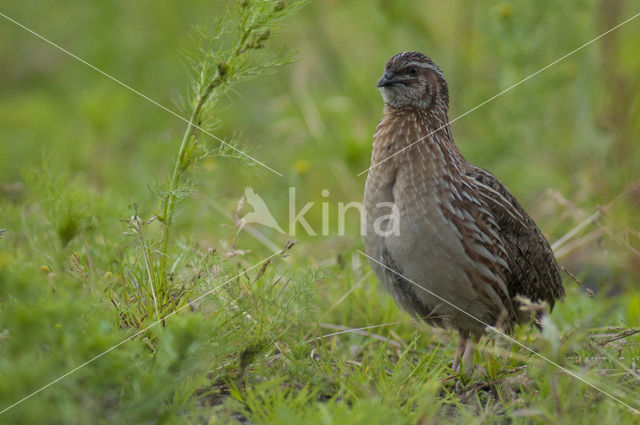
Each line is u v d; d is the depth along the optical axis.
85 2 25.30
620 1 18.69
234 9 11.34
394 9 19.72
